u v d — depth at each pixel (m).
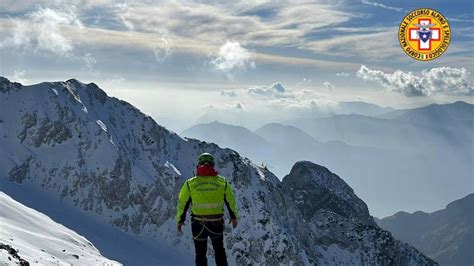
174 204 105.81
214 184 11.09
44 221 51.62
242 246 103.19
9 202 50.97
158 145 115.44
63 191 94.88
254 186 118.00
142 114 119.69
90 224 90.69
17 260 21.12
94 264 40.91
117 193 99.56
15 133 97.38
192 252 99.88
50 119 100.00
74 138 100.50
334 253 138.50
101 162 100.31
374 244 146.12
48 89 104.12
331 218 152.00
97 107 112.19
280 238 106.19
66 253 39.75
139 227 99.31
